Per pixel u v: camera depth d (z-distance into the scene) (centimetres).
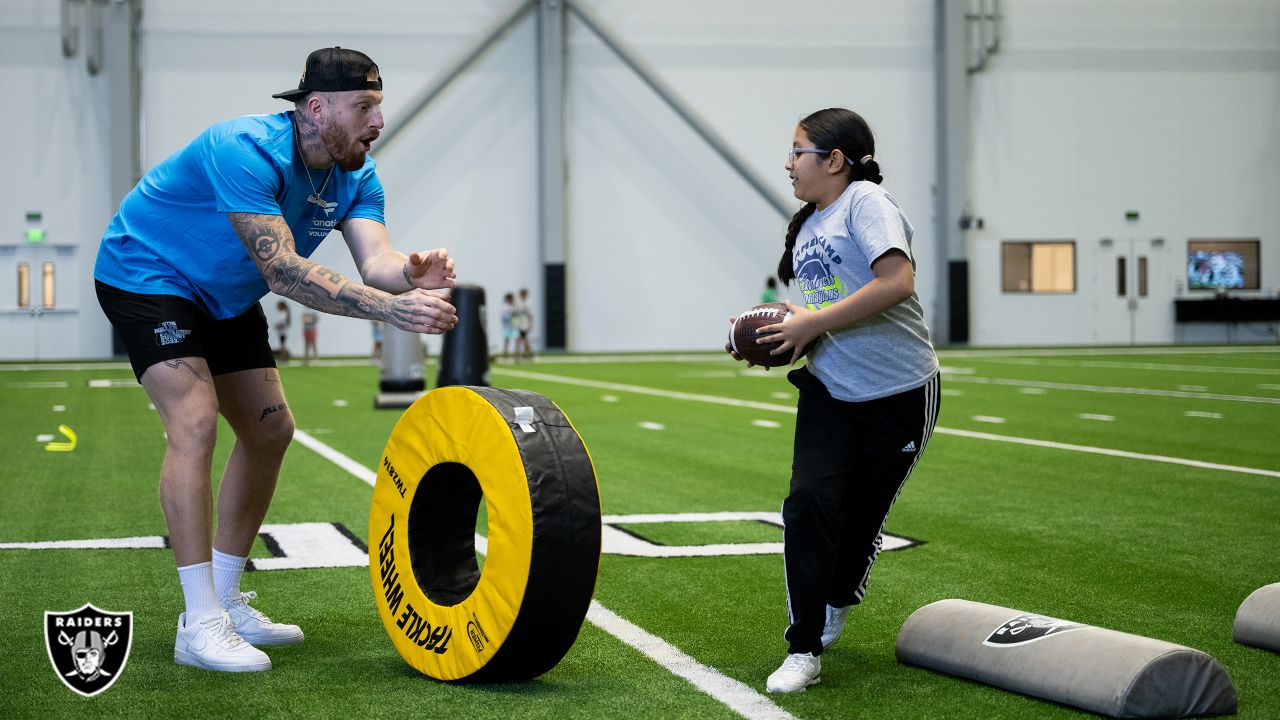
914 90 2792
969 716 287
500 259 2647
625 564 479
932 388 318
